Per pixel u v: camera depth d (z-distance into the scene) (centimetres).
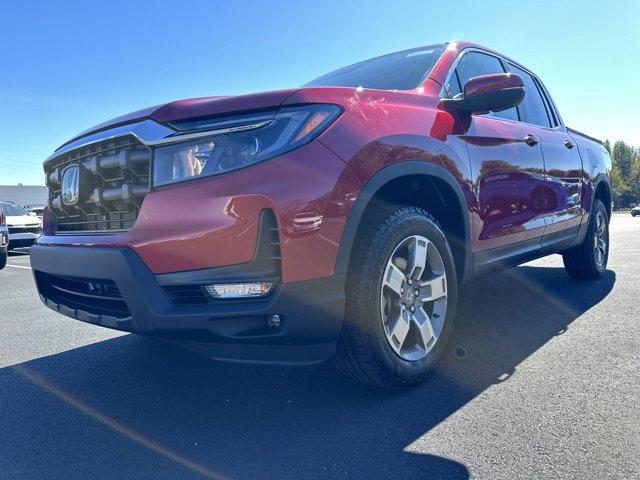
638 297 409
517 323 347
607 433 195
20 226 1287
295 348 207
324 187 204
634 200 9419
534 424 204
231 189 197
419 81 295
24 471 187
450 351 295
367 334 221
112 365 302
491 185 301
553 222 384
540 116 418
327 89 224
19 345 352
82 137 262
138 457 195
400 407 226
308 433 206
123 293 210
